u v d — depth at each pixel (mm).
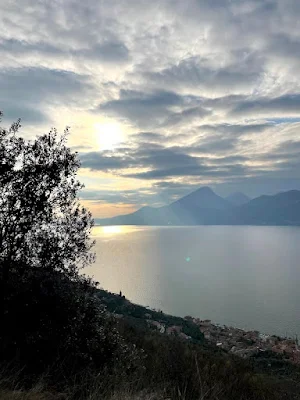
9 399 3787
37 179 6516
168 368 6711
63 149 7008
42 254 6449
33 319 5789
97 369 5527
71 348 5664
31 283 6051
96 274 138625
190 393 5648
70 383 4867
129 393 4527
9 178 6133
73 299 6340
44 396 4234
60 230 6887
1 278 5770
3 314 5602
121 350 6449
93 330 6352
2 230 6023
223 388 6457
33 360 5227
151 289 109812
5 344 5207
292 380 9734
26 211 6129
